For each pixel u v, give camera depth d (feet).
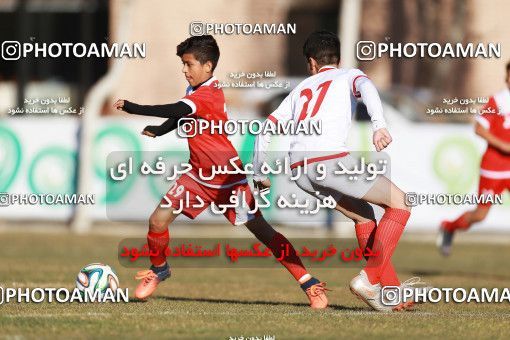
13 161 229.86
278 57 322.96
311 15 342.44
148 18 312.71
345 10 250.78
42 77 318.65
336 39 105.19
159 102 313.32
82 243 201.05
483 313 104.01
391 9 335.88
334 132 101.19
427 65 332.39
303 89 102.89
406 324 93.66
